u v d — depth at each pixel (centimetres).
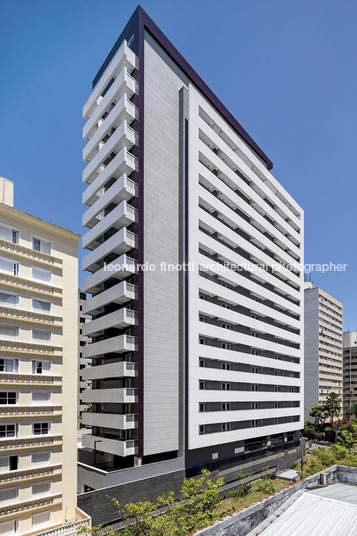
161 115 4019
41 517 2433
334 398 9275
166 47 4194
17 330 2516
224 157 4828
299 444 6072
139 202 3600
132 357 3503
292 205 6606
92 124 4259
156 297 3644
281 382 5606
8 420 2364
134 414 3319
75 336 2814
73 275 2891
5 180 2795
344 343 13350
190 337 3847
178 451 3628
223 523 1056
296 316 6588
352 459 4194
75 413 2705
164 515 2462
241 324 4738
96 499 2800
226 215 4631
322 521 1162
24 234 2658
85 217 4156
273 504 1266
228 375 4334
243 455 4538
